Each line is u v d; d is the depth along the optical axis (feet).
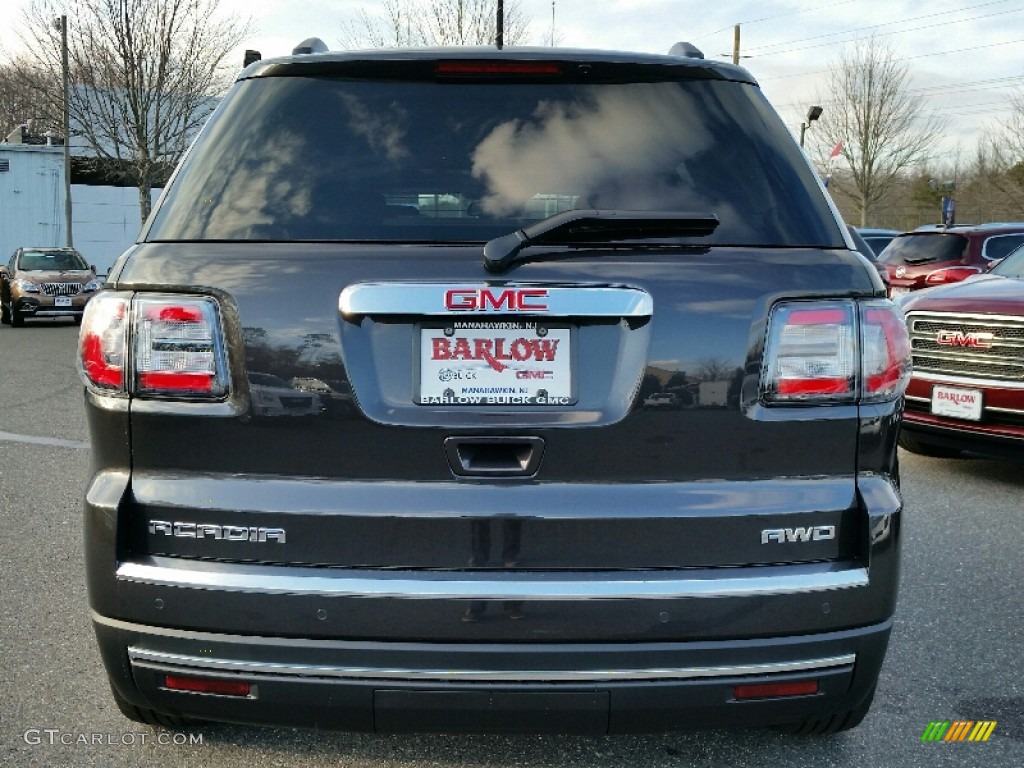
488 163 7.54
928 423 20.07
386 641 6.70
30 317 64.85
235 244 7.09
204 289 6.90
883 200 178.60
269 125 7.81
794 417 6.93
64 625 11.83
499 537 6.75
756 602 6.76
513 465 6.81
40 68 92.17
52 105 92.63
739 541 6.86
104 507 6.95
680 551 6.81
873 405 7.08
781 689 6.98
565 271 6.82
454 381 6.79
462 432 6.75
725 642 6.78
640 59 8.06
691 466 6.87
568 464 6.81
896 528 7.06
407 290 6.75
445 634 6.68
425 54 7.96
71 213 111.75
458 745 9.12
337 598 6.66
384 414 6.77
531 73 7.93
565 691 6.77
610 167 7.57
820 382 6.97
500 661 6.69
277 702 6.89
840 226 7.57
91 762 8.65
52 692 10.05
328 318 6.79
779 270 7.04
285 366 6.81
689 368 6.83
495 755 8.93
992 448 19.06
